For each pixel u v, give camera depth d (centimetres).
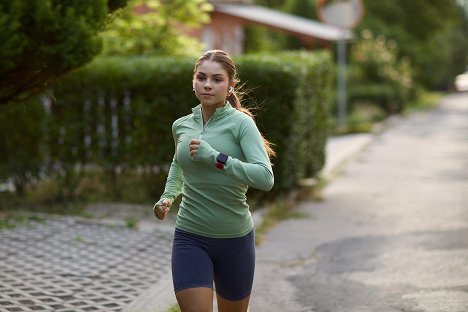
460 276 960
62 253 1052
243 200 592
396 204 1523
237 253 594
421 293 890
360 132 3191
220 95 582
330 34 3712
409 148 2611
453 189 1698
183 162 590
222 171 557
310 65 1609
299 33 3781
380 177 1933
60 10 789
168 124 1403
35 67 796
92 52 806
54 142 1406
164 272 962
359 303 859
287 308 845
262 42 4091
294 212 1439
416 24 6038
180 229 596
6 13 750
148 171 1462
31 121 1380
